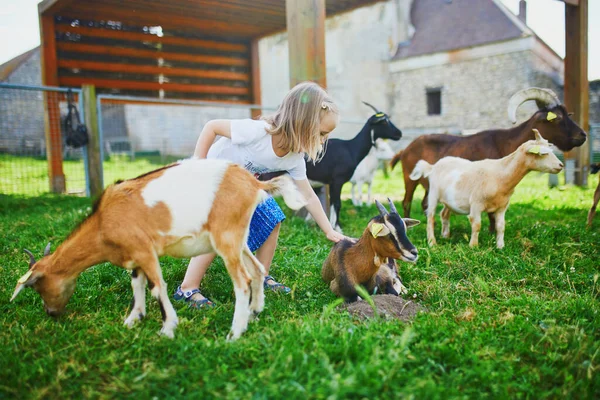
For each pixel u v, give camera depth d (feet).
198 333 9.34
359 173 28.43
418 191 34.22
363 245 11.51
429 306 11.22
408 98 74.79
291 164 11.46
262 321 9.87
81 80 33.78
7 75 73.92
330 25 80.48
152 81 37.06
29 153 33.47
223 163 9.37
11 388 7.34
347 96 81.20
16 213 22.86
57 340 8.95
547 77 64.03
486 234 17.92
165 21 34.63
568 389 7.49
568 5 31.42
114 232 9.09
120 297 11.78
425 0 79.00
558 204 25.43
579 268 13.79
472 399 7.22
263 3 30.37
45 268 9.62
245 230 9.32
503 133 20.63
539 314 10.29
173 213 8.97
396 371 7.34
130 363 8.05
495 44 64.13
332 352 7.94
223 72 40.45
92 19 33.53
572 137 19.93
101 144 28.17
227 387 7.02
